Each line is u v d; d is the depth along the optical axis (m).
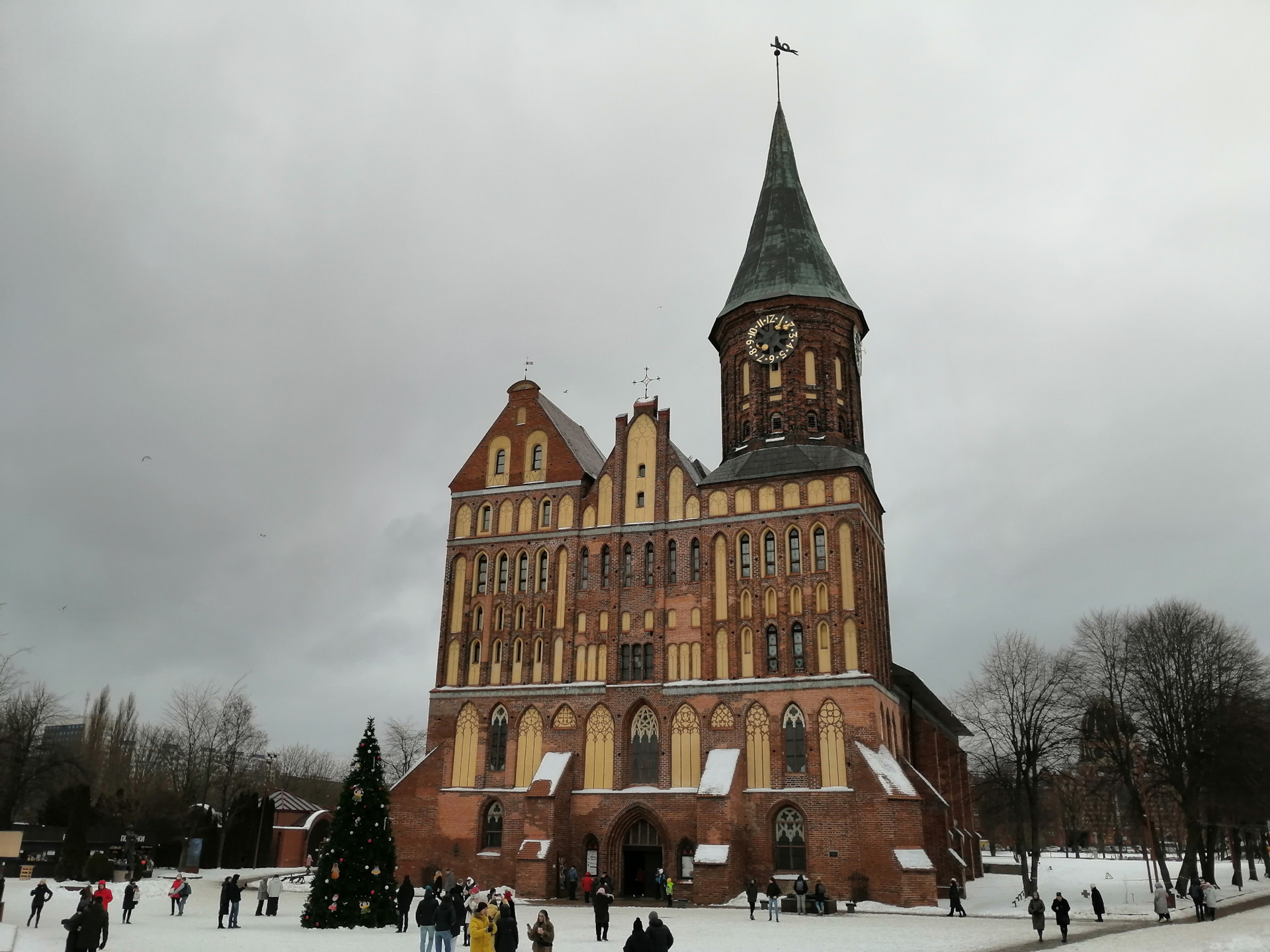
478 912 29.11
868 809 53.16
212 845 91.50
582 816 59.28
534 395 70.81
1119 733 74.75
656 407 67.69
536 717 62.41
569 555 65.69
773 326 70.38
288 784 161.50
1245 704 71.50
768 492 62.56
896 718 63.81
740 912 49.47
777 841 55.41
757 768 57.06
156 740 116.06
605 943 34.53
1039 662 66.81
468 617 66.44
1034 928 42.34
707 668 59.94
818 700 57.00
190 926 40.78
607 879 36.66
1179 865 107.38
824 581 59.62
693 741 58.91
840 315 71.50
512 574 66.50
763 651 59.47
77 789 80.06
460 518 69.25
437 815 61.91
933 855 56.88
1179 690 72.19
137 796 95.44
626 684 61.28
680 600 62.31
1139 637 74.88
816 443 67.00
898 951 33.84
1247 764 68.56
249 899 57.31
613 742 60.31
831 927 42.03
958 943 36.94
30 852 80.88
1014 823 75.12
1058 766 67.06
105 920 27.27
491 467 69.88
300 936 36.03
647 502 65.25
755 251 75.06
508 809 60.72
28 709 94.06
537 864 55.84
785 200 76.12
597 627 63.41
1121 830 119.88
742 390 71.25
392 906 40.06
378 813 40.91
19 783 88.19
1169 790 79.50
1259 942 38.19
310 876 73.56
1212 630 74.38
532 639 64.56
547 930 27.42
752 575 61.25
